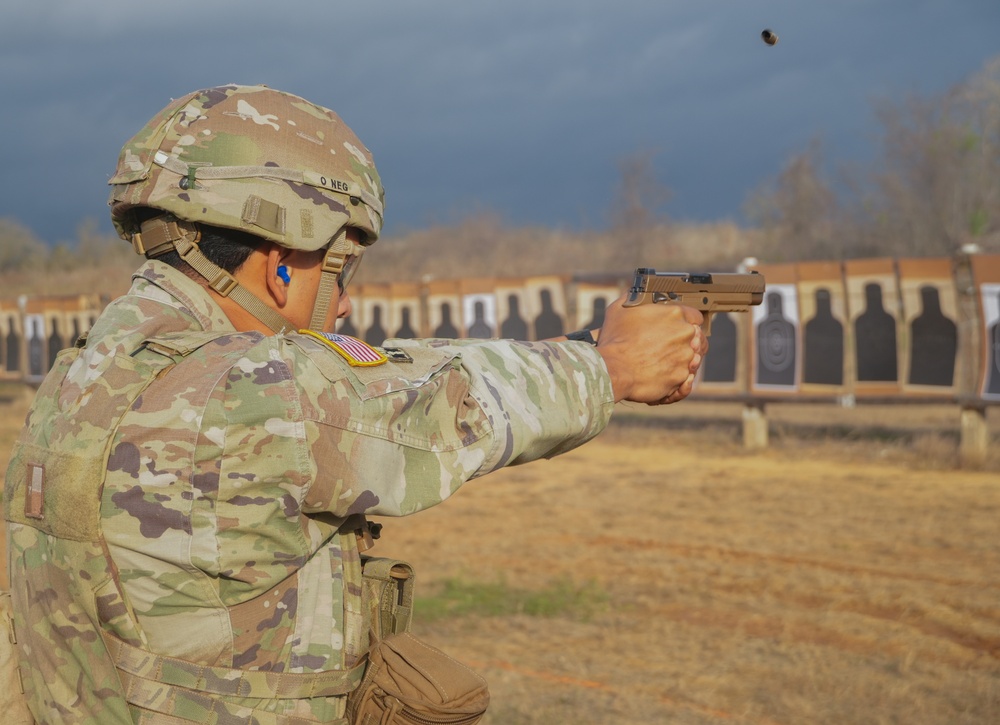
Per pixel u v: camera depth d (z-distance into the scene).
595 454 11.54
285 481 1.16
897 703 4.35
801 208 29.38
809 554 6.87
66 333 17.20
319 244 1.31
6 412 16.34
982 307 10.09
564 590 6.10
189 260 1.31
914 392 10.65
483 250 31.73
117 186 1.34
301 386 1.17
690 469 10.45
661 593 6.08
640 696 4.46
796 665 4.83
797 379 11.30
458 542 7.44
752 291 2.00
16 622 1.32
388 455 1.20
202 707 1.20
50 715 1.27
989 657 4.91
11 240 35.06
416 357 1.29
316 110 1.39
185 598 1.18
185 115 1.30
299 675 1.26
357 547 1.37
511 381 1.31
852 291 10.97
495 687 4.57
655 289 1.83
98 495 1.17
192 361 1.20
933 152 26.97
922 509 8.19
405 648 1.33
